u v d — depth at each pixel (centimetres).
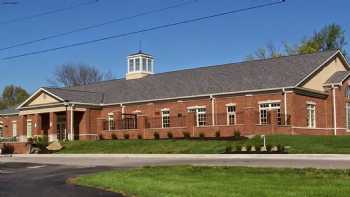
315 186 1414
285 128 4194
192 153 3638
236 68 5031
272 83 4412
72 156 4112
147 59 6019
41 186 1852
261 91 4394
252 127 4225
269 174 1816
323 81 4641
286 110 4253
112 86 6006
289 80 4350
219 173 1923
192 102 4853
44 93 5619
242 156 3209
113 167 2673
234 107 4566
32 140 5003
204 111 4762
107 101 5609
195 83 5069
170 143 4134
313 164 2289
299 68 4541
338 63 4875
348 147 3238
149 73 6022
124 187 1600
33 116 5838
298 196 1245
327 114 4616
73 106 5369
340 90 4612
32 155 4484
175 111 4962
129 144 4388
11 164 3322
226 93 4597
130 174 2030
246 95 4497
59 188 1747
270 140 3697
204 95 4738
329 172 1780
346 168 1956
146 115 5191
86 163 3183
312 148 3281
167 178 1797
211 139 4200
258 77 4641
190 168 2170
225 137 4278
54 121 5512
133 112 5322
